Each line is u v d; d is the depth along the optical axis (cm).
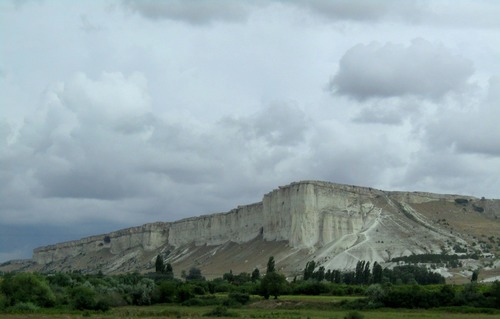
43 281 13875
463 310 12562
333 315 11656
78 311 12750
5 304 12900
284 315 11725
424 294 13212
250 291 16625
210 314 12019
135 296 15125
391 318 10869
